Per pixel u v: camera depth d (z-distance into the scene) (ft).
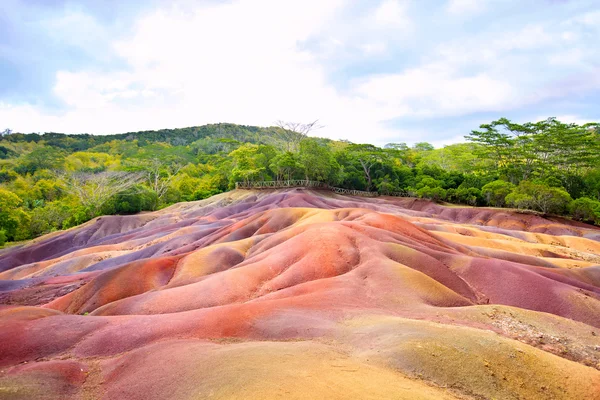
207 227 176.45
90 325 56.49
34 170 425.69
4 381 39.34
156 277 99.40
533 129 325.83
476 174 360.69
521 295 78.02
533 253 135.33
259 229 143.02
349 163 354.33
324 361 36.24
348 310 57.93
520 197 225.35
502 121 335.88
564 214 228.63
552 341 52.19
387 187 334.85
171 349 44.09
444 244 118.83
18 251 201.26
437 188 289.53
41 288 109.60
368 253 89.76
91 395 38.93
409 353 38.34
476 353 38.86
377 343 42.50
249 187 304.09
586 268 98.48
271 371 32.83
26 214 261.85
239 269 86.84
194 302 76.64
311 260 87.20
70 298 92.27
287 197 246.06
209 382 32.58
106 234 227.81
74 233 223.51
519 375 36.78
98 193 287.07
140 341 50.26
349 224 109.40
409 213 236.02
